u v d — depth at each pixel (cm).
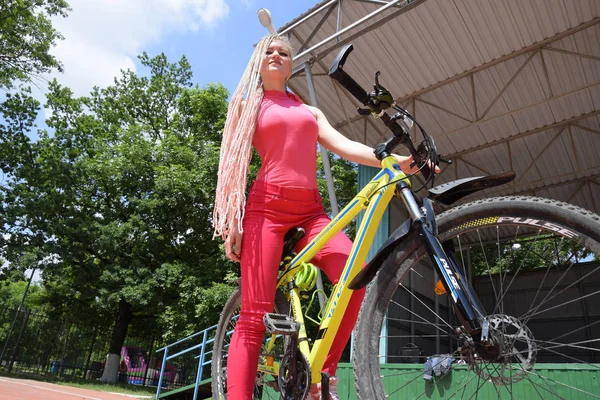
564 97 801
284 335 166
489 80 783
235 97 190
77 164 1603
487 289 949
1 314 1463
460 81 790
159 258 1554
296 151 176
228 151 181
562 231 114
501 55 725
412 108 863
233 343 169
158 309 1420
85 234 1490
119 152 1638
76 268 1580
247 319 167
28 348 1433
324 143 190
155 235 1493
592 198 1067
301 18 675
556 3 627
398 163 155
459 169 1041
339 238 173
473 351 127
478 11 647
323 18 662
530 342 126
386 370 195
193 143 1603
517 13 646
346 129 915
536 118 860
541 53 703
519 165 998
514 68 752
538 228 120
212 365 230
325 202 1359
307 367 152
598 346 443
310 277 173
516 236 167
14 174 1642
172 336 1292
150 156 1612
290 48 196
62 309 1770
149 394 1112
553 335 924
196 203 1497
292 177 172
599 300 898
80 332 1582
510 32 680
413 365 218
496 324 122
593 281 912
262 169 178
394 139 154
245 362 164
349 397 473
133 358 1762
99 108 1970
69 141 1731
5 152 1633
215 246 1507
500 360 121
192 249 1595
